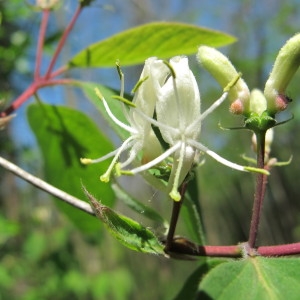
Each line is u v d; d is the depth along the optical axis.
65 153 0.08
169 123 0.05
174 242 0.05
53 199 0.09
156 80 0.05
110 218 0.05
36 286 0.21
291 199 0.34
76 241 0.25
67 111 0.08
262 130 0.05
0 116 0.08
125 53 0.08
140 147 0.05
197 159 0.05
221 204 0.40
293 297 0.05
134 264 0.32
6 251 0.20
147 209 0.06
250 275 0.05
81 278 0.21
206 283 0.05
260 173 0.05
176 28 0.07
